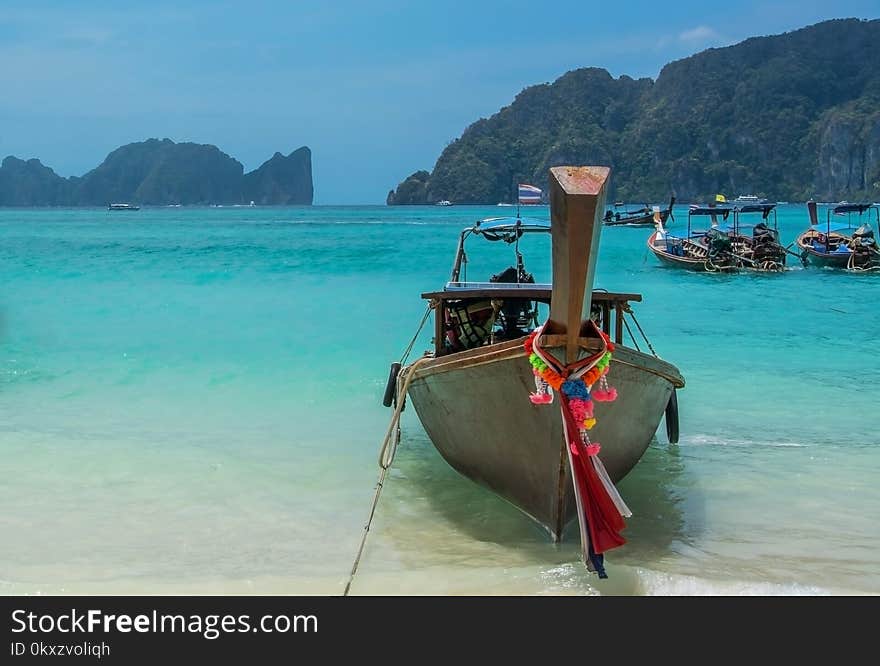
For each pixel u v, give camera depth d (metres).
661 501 6.68
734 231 30.81
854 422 8.85
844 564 5.50
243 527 6.09
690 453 7.86
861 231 28.28
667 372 6.30
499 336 7.30
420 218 102.62
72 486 6.86
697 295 21.38
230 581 5.23
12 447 7.86
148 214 147.88
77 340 13.47
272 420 8.90
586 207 4.46
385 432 8.52
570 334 5.11
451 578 5.32
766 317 17.09
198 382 10.60
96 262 29.97
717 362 12.15
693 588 5.18
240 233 59.22
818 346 13.52
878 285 23.70
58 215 138.62
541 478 5.78
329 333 14.23
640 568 5.40
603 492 5.23
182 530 6.02
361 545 5.52
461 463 6.69
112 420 8.84
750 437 8.35
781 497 6.72
